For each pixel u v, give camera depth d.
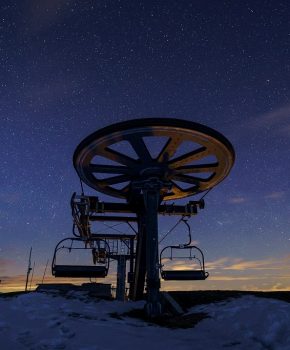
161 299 14.10
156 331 9.61
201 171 17.27
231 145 15.59
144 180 15.63
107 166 16.38
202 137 14.55
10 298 13.80
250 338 8.46
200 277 15.44
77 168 16.53
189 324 10.75
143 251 19.17
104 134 14.28
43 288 17.86
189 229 17.39
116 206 19.83
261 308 10.55
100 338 8.06
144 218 19.27
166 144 15.12
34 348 6.96
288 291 15.59
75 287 18.12
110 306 13.70
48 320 9.59
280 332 8.39
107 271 15.12
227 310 11.64
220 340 8.59
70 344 7.36
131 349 7.43
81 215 18.92
